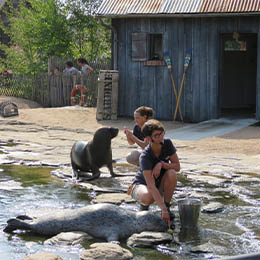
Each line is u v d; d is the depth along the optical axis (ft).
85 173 27.53
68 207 20.54
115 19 54.03
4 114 51.60
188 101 51.49
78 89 60.08
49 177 26.48
